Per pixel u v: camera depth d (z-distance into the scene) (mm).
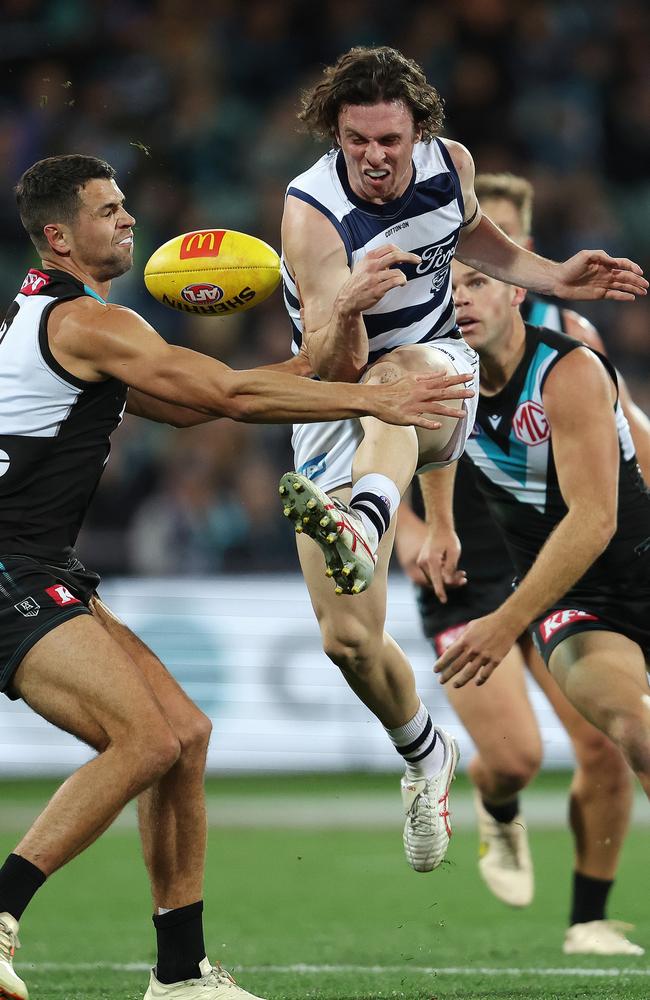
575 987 16188
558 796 37031
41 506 14555
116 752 13492
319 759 41125
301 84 58188
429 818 17594
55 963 18250
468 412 16016
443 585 19094
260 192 54812
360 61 14359
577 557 16000
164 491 46375
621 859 27672
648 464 19906
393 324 15617
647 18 60406
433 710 40938
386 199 14844
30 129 54719
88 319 14133
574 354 17031
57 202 14750
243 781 40438
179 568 44531
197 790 14492
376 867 27500
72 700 13648
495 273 16859
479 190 20953
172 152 55219
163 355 13859
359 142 14398
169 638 41875
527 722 20766
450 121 57156
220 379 13672
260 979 17016
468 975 17188
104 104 56156
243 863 28000
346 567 13484
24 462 14367
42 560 14508
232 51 58344
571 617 17125
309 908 23156
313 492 13078
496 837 21641
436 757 17703
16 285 52562
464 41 58719
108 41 57812
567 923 21828
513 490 18000
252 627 41812
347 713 41312
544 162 57031
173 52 57844
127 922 21875
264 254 15977
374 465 14562
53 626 13812
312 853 29234
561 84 58438
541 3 59656
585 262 16453
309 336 14617
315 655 41531
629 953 19062
